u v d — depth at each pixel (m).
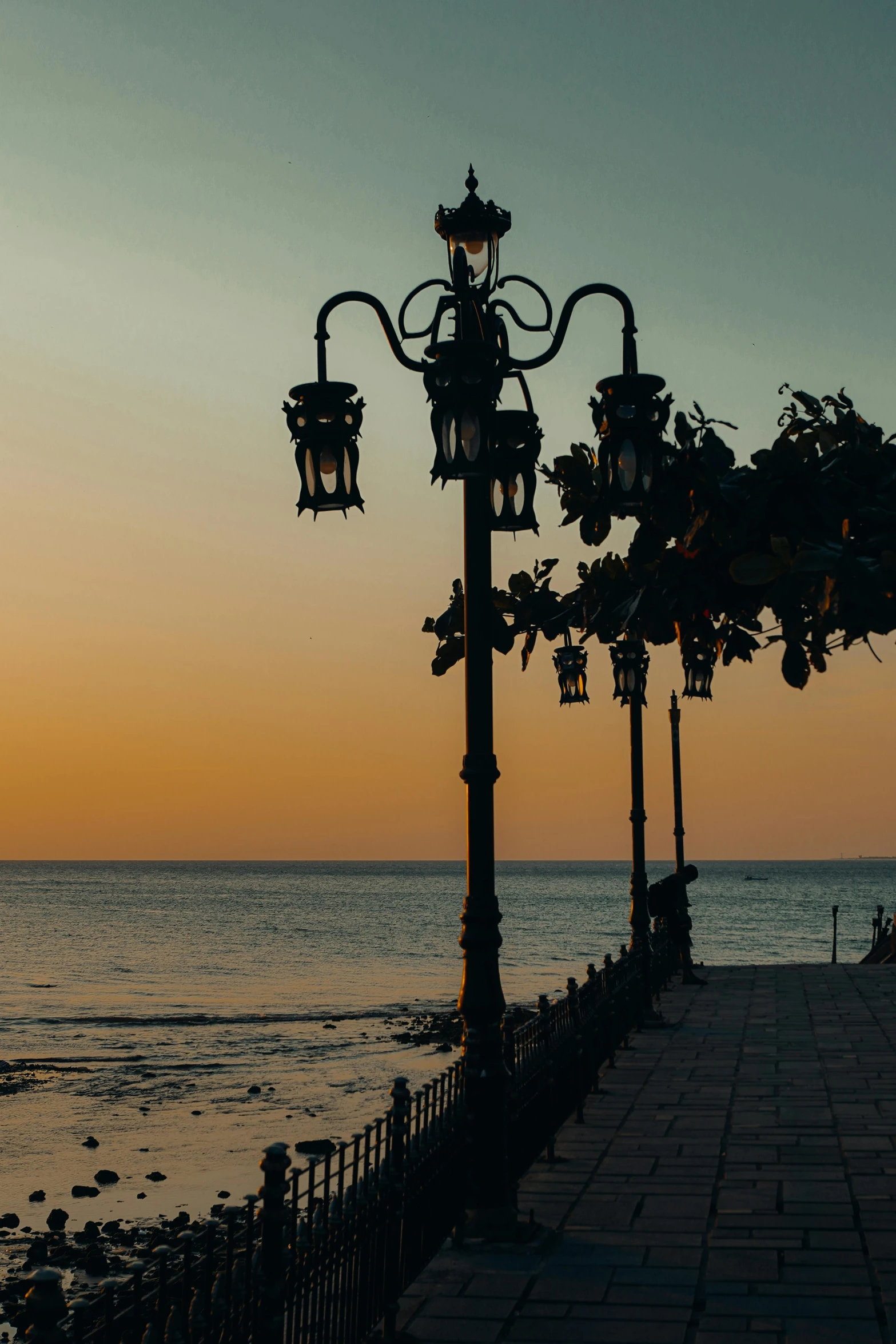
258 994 53.56
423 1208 7.81
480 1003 8.62
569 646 15.89
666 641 6.11
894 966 25.61
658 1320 6.88
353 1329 6.45
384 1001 50.53
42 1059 35.56
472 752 8.68
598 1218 8.84
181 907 144.12
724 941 88.50
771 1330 6.70
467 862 8.77
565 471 6.77
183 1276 4.59
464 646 8.99
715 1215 8.89
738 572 4.90
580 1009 12.95
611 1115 12.23
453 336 8.41
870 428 5.77
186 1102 28.83
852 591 4.73
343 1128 25.45
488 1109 8.52
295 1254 5.64
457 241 8.46
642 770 18.48
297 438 7.69
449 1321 6.93
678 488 6.00
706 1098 12.95
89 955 75.56
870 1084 13.49
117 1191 20.81
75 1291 14.80
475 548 8.68
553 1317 6.96
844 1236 8.35
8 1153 23.61
